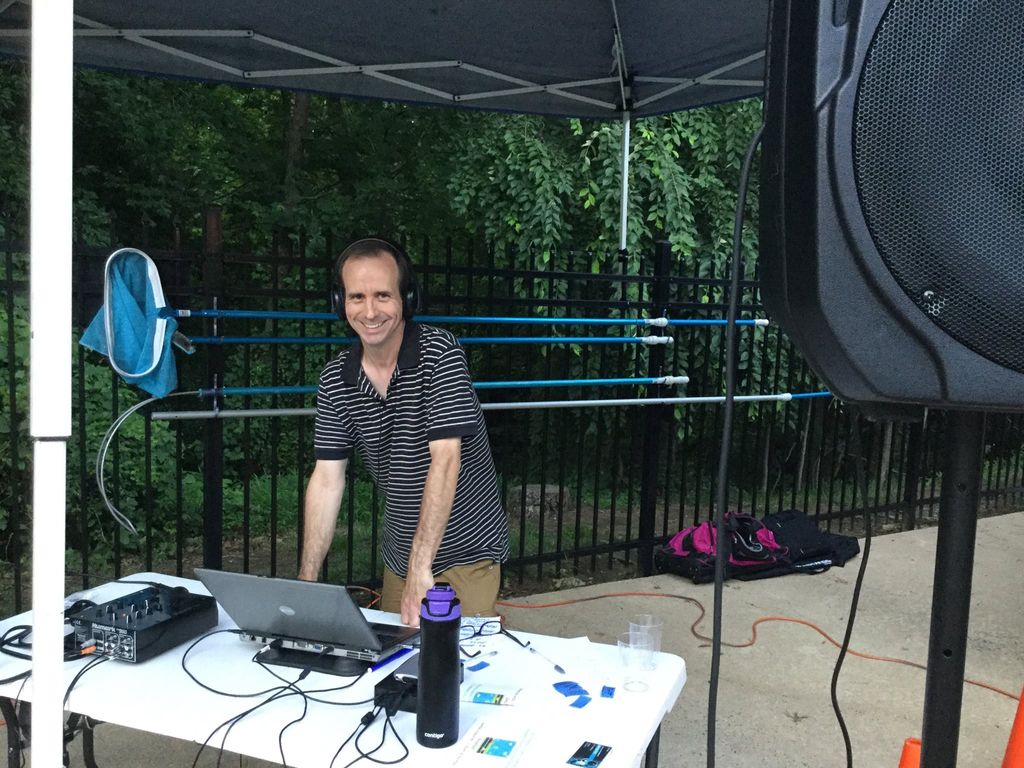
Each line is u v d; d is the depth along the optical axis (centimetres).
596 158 744
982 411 109
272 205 946
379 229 976
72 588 507
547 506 691
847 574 514
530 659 198
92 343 335
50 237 128
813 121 92
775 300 106
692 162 779
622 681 186
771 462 809
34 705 135
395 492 253
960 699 126
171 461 640
